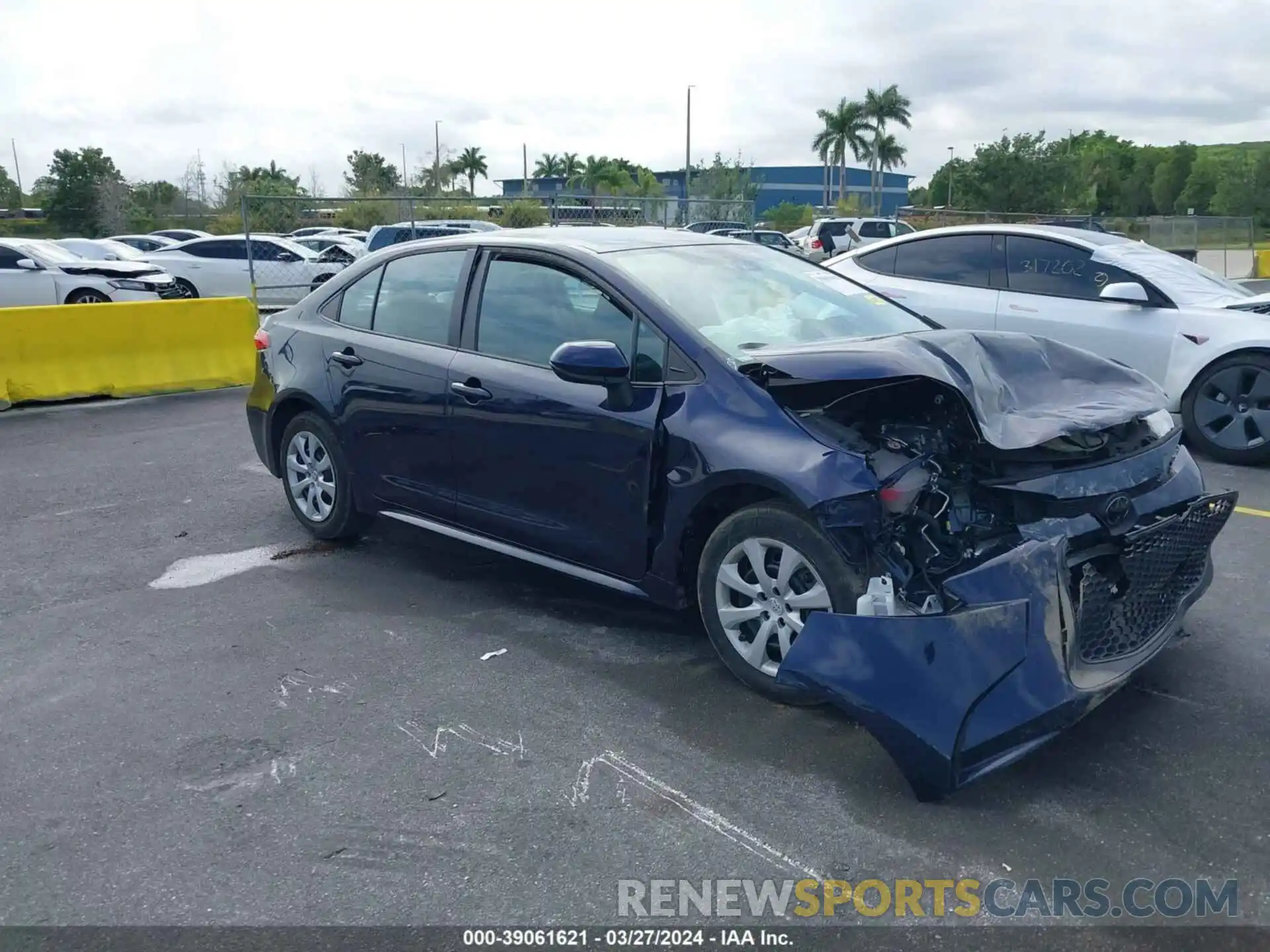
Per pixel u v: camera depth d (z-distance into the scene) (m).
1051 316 8.11
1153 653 3.60
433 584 5.38
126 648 4.66
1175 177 78.69
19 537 6.30
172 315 11.67
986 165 45.44
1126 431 3.91
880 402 3.90
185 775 3.60
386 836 3.23
